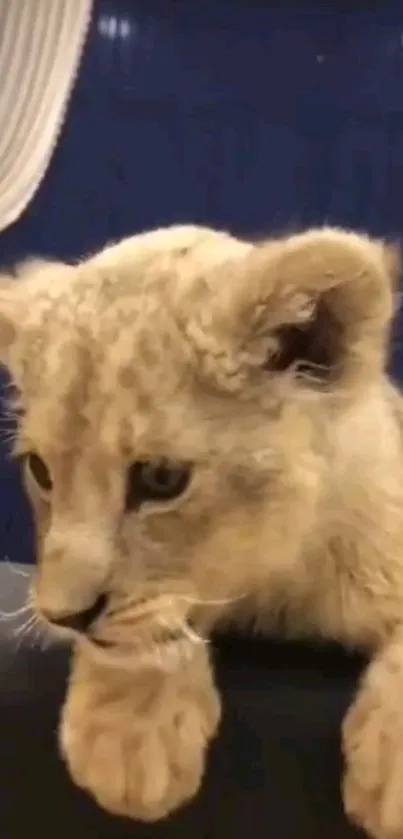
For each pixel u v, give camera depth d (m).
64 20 1.16
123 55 1.32
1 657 0.39
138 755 0.36
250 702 0.36
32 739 0.37
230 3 1.31
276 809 0.36
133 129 1.32
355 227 1.30
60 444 0.35
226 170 1.31
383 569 0.39
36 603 0.35
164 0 1.32
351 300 0.34
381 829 0.34
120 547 0.35
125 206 1.32
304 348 0.36
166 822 0.36
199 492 0.35
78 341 0.35
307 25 1.31
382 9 1.31
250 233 1.20
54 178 1.31
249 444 0.35
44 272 0.40
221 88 1.31
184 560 0.35
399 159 1.30
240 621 0.41
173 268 0.37
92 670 0.37
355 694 0.37
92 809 0.36
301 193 1.31
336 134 1.31
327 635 0.40
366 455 0.38
